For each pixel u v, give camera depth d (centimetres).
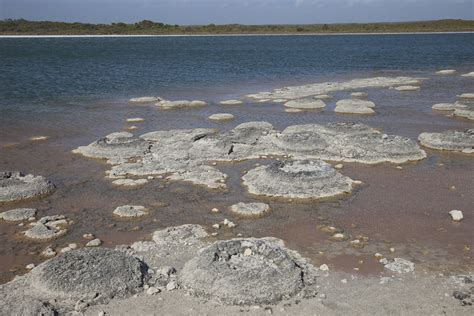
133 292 866
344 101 2581
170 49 6500
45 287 856
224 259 936
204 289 863
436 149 1783
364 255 1016
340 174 1434
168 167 1561
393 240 1086
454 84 3372
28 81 3484
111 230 1148
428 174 1520
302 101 2614
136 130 2089
